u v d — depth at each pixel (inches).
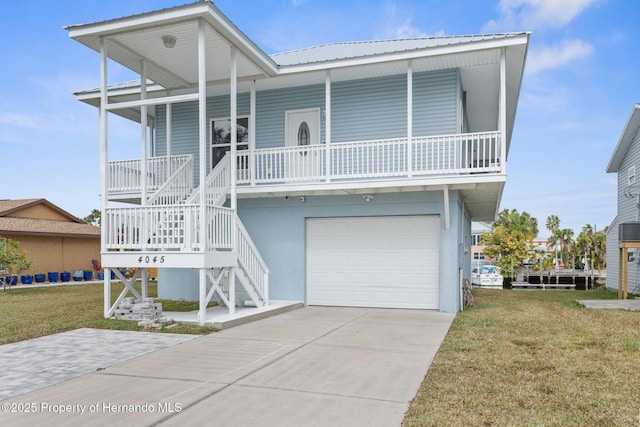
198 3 318.7
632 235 544.1
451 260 415.8
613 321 357.4
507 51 383.2
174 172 439.8
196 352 252.8
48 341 283.6
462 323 347.6
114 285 764.0
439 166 419.2
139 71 428.8
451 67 431.5
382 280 443.8
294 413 160.4
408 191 426.9
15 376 207.0
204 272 326.6
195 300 490.6
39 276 828.0
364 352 252.4
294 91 487.5
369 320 364.2
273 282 466.0
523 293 669.3
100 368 219.9
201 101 327.6
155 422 152.8
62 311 409.4
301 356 243.1
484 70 437.7
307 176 430.9
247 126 504.1
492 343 273.9
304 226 462.0
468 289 490.0
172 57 396.5
